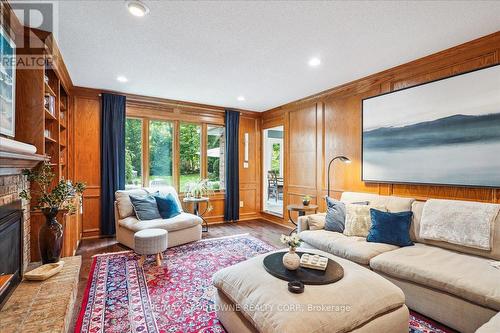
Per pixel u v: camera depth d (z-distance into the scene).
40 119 2.38
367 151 3.46
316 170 4.37
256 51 2.73
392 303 1.62
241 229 4.83
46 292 1.78
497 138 2.34
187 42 2.53
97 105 4.19
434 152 2.77
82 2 1.91
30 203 2.50
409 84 3.03
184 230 3.82
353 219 2.92
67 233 2.91
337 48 2.65
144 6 1.95
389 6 1.96
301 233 3.11
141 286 2.52
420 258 2.18
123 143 4.31
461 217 2.33
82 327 1.88
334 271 1.83
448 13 2.05
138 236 2.94
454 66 2.65
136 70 3.29
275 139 7.13
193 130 5.18
